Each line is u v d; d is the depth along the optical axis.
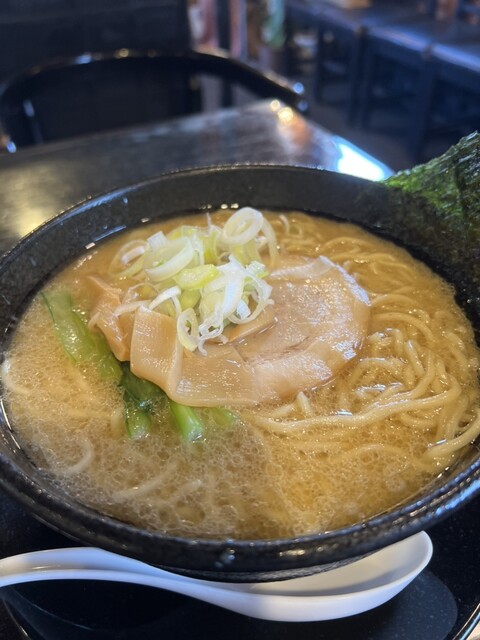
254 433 0.18
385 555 0.18
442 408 0.19
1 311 0.21
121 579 0.17
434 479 0.17
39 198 0.36
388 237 0.26
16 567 0.17
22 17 0.54
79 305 0.23
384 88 0.86
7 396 0.20
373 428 0.19
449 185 0.23
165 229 0.27
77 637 0.17
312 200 0.27
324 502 0.17
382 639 0.17
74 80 0.51
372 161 0.39
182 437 0.18
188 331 0.21
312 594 0.17
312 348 0.21
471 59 0.67
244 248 0.24
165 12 0.60
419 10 0.87
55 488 0.17
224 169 0.27
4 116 0.45
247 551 0.13
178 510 0.16
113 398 0.20
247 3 1.04
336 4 0.90
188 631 0.17
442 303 0.23
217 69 0.52
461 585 0.18
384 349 0.21
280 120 0.44
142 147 0.41
